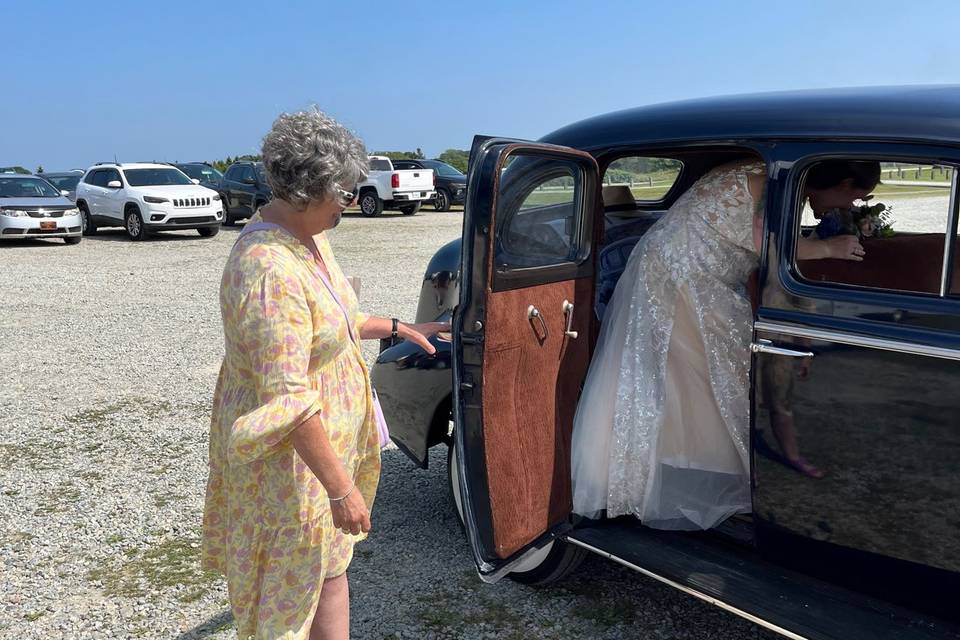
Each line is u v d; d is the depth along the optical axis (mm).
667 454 3006
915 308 2262
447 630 3113
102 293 10758
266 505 2139
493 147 2527
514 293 2682
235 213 21109
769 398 2586
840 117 2480
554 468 2992
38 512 4176
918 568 2359
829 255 2551
